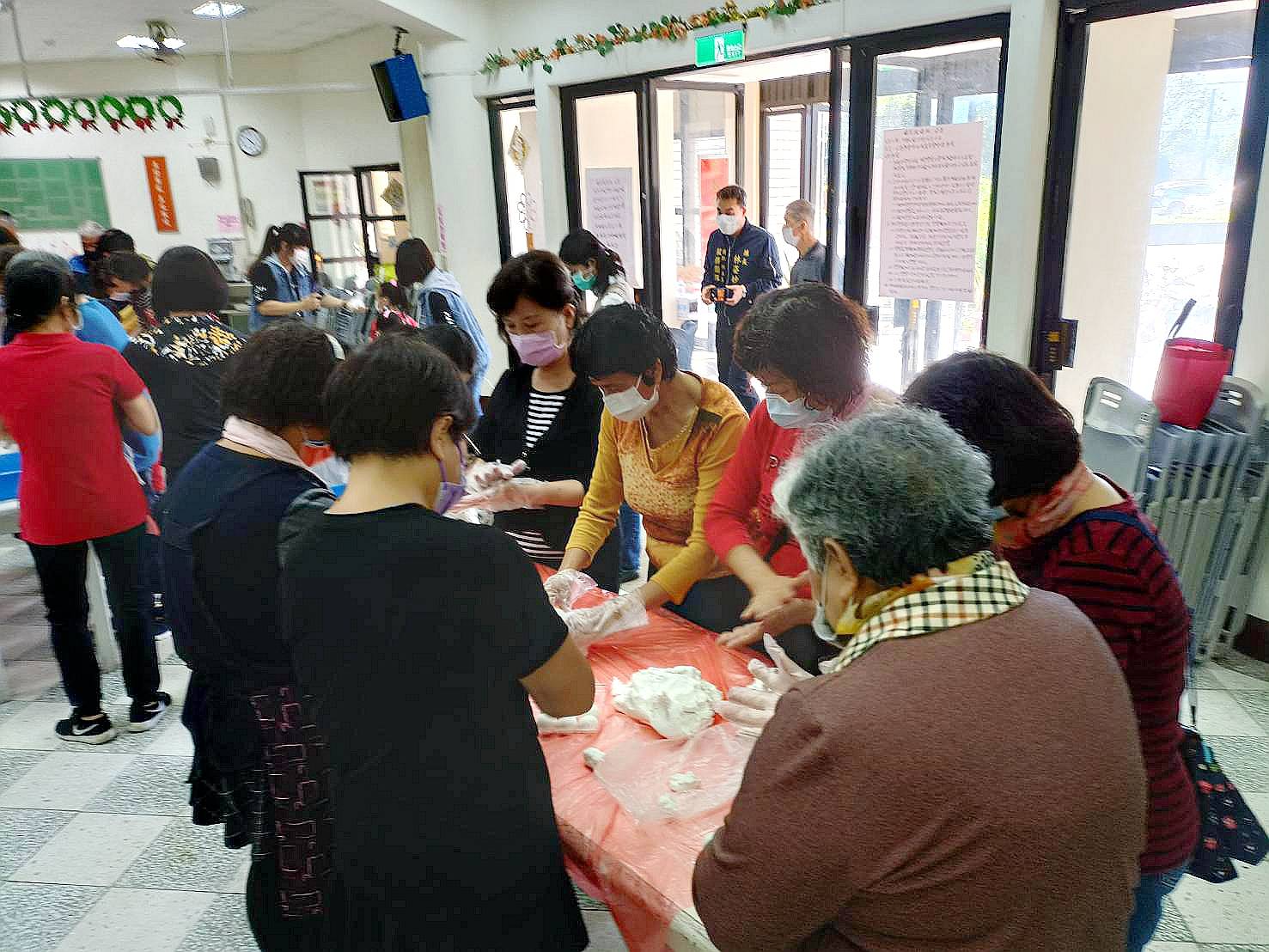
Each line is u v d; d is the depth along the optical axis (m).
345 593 0.97
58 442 2.32
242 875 2.12
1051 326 3.40
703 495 1.77
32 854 2.20
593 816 1.19
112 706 2.88
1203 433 2.57
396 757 1.00
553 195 5.83
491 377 6.60
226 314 3.03
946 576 0.73
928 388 1.02
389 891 1.05
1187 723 2.52
